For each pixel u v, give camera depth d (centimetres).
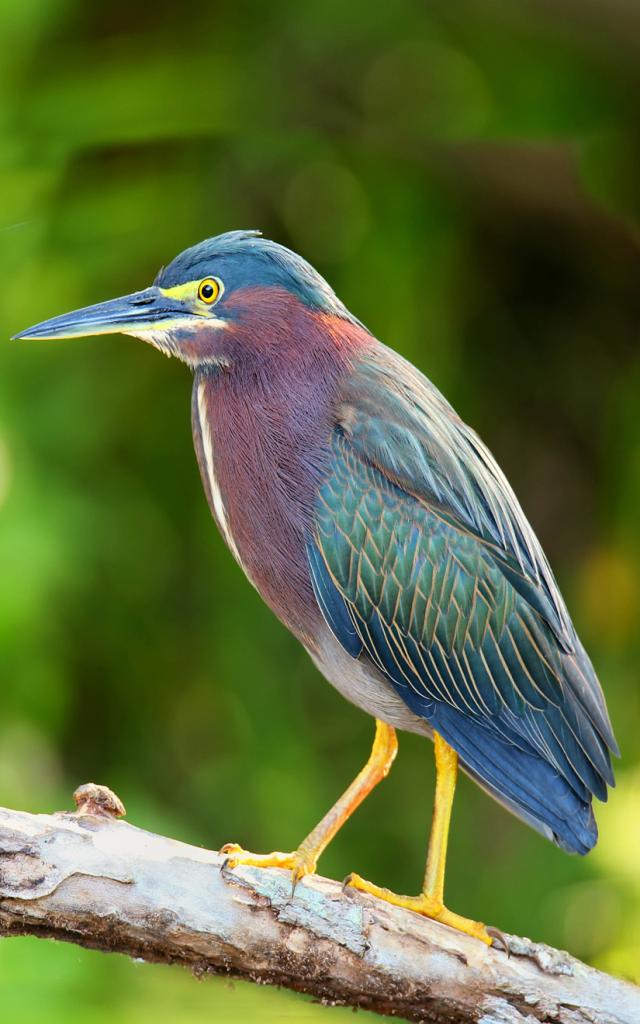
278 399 693
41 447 1071
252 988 904
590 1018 596
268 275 699
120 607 1156
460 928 622
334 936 581
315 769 1178
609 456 1253
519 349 1322
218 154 1171
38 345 1078
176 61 1164
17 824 560
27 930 564
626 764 1177
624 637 1227
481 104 1190
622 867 1106
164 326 704
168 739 1183
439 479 698
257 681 1170
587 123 1170
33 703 1055
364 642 701
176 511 1166
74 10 1152
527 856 1176
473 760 704
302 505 690
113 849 564
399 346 1154
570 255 1298
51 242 1090
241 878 575
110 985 920
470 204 1244
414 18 1192
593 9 1116
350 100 1208
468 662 704
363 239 1180
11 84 1112
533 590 711
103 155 1162
